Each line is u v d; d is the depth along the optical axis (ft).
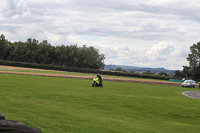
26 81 131.85
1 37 447.42
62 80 167.02
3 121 17.43
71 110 57.11
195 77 431.02
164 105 81.56
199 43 430.61
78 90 106.63
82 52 504.43
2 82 113.91
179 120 61.67
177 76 437.99
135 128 45.80
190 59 432.25
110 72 372.79
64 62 495.00
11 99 61.52
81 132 35.83
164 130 47.93
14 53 446.19
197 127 54.49
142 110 70.13
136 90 132.16
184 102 93.40
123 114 61.93
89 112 58.70
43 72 272.10
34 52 455.22
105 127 42.14
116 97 92.07
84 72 365.81
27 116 40.32
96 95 93.45
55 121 40.40
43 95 80.38
